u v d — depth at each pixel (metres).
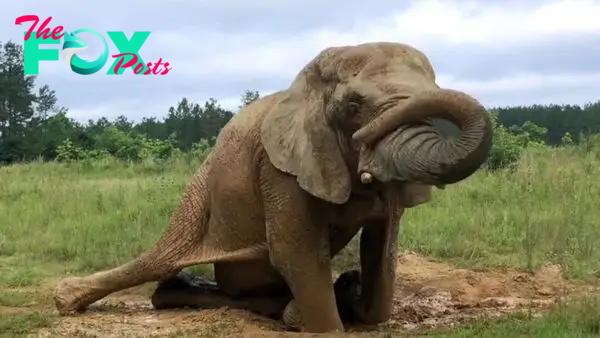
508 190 14.38
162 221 13.05
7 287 10.16
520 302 8.68
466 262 10.77
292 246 7.08
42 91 65.69
